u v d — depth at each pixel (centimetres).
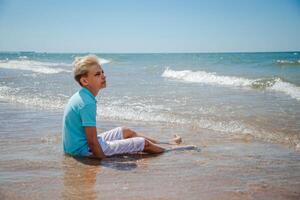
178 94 1084
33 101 948
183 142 506
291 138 518
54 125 625
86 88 418
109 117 716
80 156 425
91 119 409
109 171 366
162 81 1655
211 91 1187
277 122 630
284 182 328
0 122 656
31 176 345
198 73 1995
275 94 1096
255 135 544
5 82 1550
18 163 392
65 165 387
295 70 2286
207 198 285
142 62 4784
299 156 426
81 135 421
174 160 413
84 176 347
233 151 453
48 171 363
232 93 1120
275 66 2791
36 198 284
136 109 797
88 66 410
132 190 306
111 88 1277
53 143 491
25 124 635
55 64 4081
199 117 693
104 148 426
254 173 358
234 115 705
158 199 283
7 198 284
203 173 358
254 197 288
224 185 319
